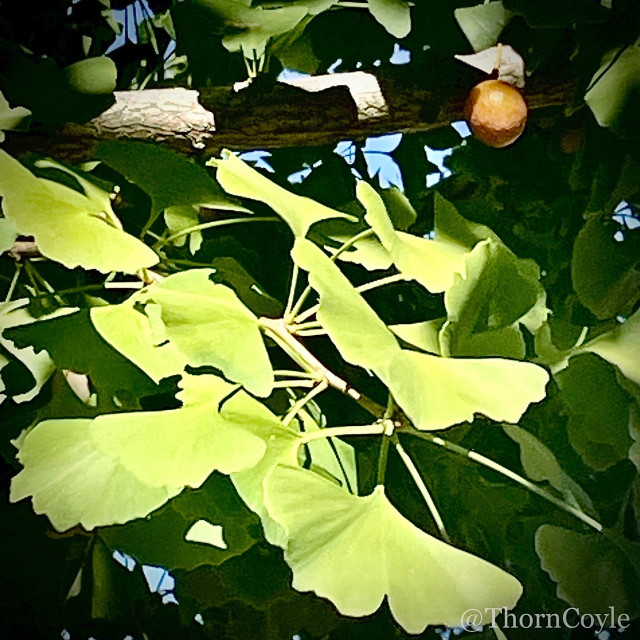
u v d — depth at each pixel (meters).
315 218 0.51
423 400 0.44
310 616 0.50
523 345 0.49
